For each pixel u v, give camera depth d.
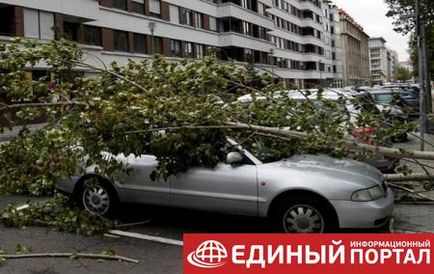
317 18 90.75
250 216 6.09
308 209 5.79
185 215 7.14
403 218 6.97
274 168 6.02
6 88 6.64
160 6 39.00
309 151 6.86
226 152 6.31
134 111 6.09
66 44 7.08
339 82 110.06
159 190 6.57
